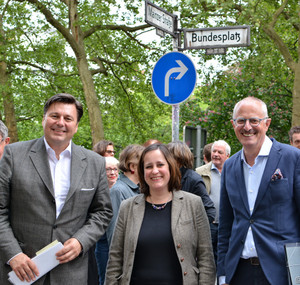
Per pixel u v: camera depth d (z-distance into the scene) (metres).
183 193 3.63
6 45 17.28
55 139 3.41
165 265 3.42
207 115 14.77
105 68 19.59
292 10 14.41
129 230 3.55
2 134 4.11
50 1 17.16
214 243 5.66
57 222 3.35
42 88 20.38
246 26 6.33
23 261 3.20
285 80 14.73
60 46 18.78
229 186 3.67
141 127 21.70
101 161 3.66
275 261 3.34
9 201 3.38
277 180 3.40
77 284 3.39
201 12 11.67
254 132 3.47
